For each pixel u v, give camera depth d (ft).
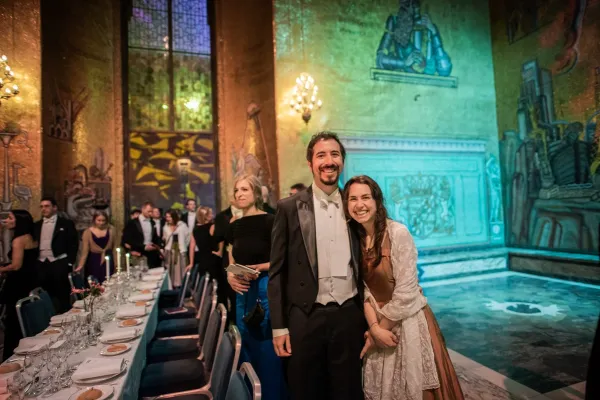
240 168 27.48
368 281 5.89
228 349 6.02
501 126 27.45
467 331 13.64
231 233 8.94
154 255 21.76
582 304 16.35
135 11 29.14
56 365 5.66
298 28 23.63
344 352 5.48
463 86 27.12
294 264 5.61
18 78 18.53
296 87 22.76
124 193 26.86
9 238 17.95
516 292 19.44
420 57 26.18
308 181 23.32
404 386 5.50
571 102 22.16
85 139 24.08
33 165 18.69
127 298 11.19
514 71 26.16
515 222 26.35
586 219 21.30
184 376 7.83
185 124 30.14
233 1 28.84
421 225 25.18
